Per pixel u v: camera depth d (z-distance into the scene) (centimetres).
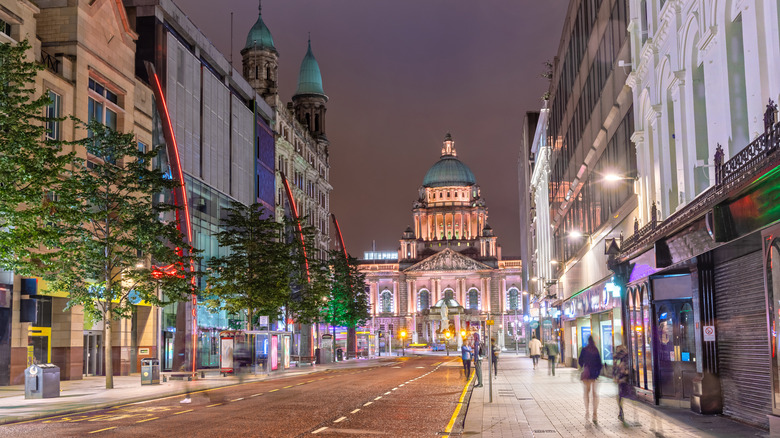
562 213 5509
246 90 7462
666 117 2428
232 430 1770
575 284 4853
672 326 2248
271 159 8181
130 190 3456
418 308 18225
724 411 1902
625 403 2375
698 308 1955
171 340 5447
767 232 1403
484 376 4341
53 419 2070
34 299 3597
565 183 5222
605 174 3569
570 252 5122
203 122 6181
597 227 3834
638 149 2777
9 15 3541
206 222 6147
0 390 3184
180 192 5322
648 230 2398
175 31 5919
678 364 2211
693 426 1711
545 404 2417
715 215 1568
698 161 2092
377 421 1989
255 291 5212
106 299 3347
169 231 3569
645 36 2739
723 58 1783
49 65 4012
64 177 3838
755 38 1558
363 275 9644
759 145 1359
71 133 4047
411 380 4081
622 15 3022
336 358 8325
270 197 8081
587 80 4041
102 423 1942
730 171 1518
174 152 5259
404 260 18862
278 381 4072
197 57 6262
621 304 2803
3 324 3416
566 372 4672
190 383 3788
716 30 1834
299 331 8681
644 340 2405
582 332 4847
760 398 1647
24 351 3556
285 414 2170
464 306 17962
